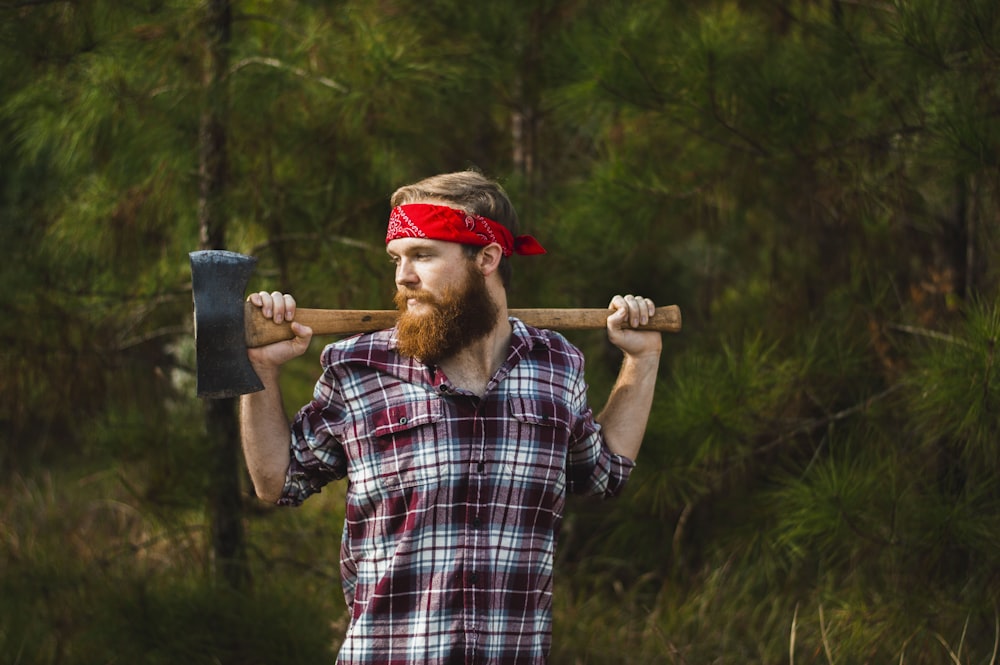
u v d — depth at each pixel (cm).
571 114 383
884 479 334
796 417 382
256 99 358
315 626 378
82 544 500
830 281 428
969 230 392
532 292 400
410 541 192
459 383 201
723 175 376
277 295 203
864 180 354
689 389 357
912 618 324
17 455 630
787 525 361
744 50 362
